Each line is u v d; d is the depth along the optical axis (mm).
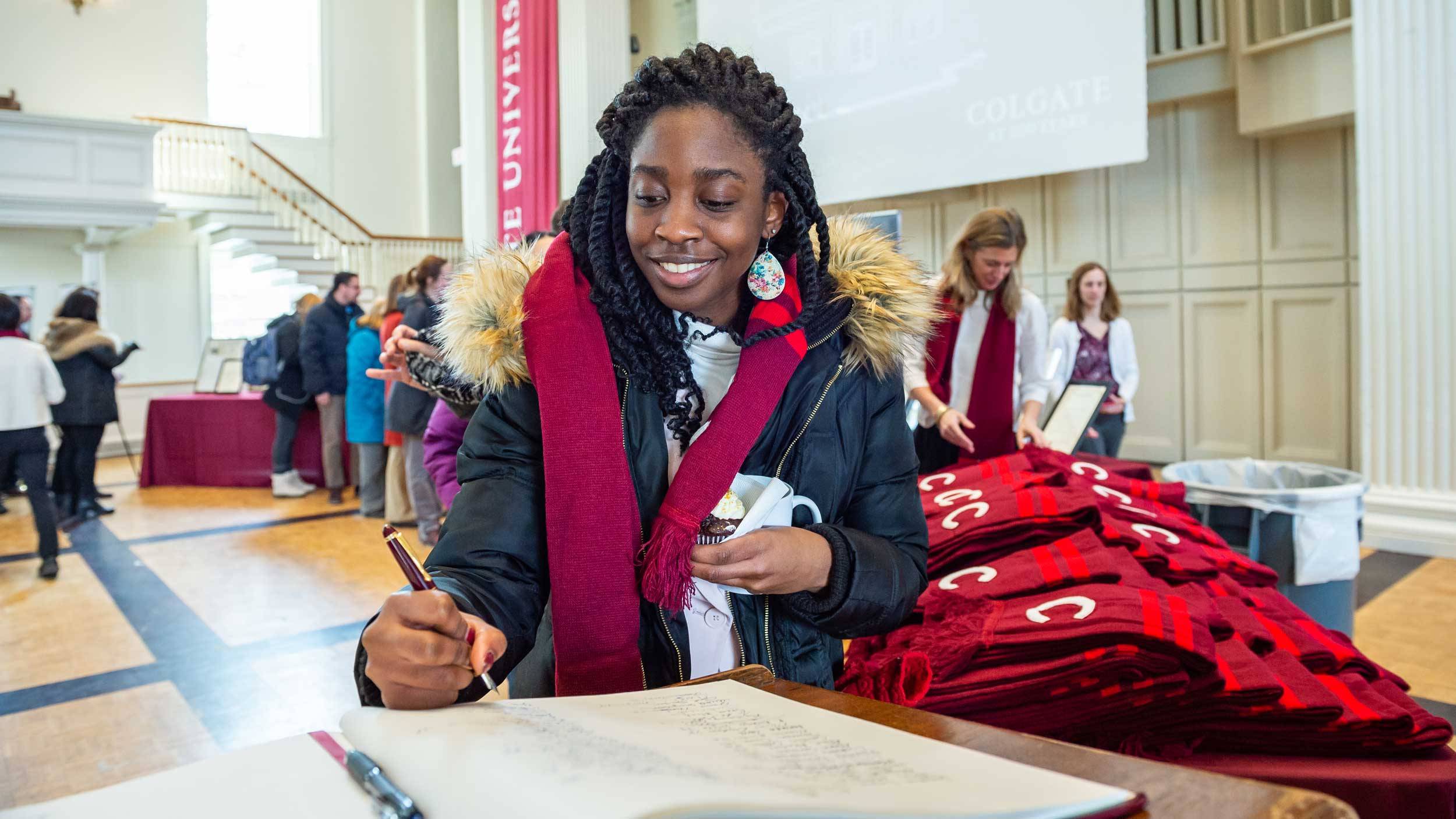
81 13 10352
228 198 10547
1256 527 1635
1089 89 4012
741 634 803
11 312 3998
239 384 7504
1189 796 453
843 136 4980
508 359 791
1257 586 1384
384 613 593
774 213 787
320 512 5449
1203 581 1232
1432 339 3557
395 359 1699
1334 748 873
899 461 864
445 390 1616
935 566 1345
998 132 4336
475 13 6914
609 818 383
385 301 5055
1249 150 5152
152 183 9391
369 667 592
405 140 12602
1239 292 5250
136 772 2148
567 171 5969
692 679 761
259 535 4809
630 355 786
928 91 4594
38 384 4000
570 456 736
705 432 750
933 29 4551
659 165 693
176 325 10930
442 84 12680
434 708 593
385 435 5039
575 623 727
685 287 734
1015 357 2543
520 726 529
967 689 916
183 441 6609
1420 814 812
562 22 5938
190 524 5172
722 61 715
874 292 820
